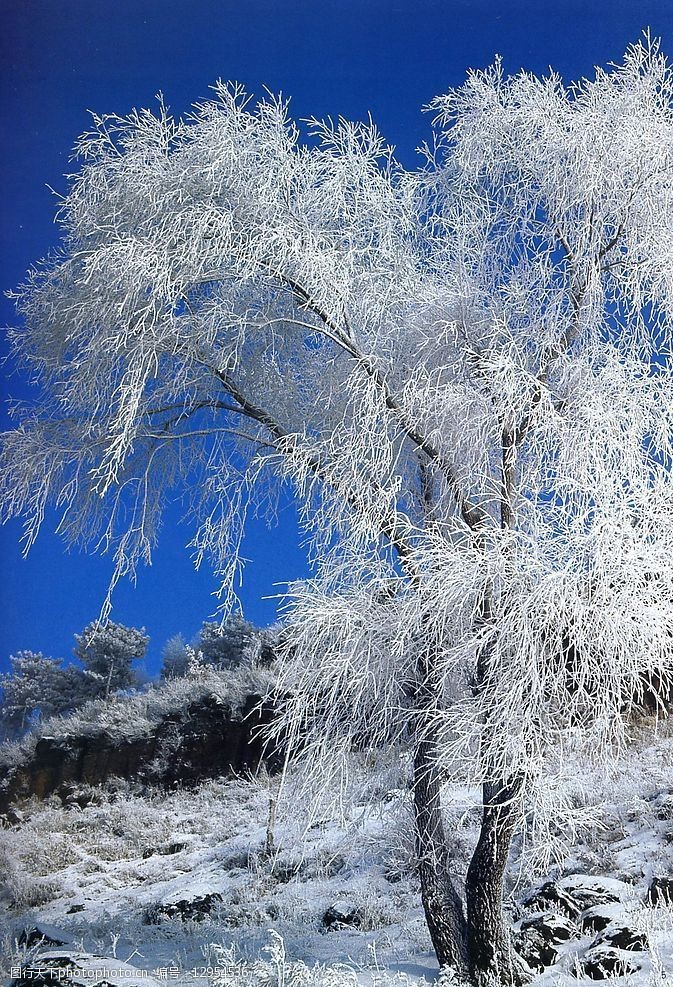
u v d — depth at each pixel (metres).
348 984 5.04
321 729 6.46
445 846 6.88
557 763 5.76
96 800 20.30
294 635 6.27
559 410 6.52
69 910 12.57
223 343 7.64
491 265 7.68
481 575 5.95
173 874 13.80
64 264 7.20
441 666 6.04
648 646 5.50
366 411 6.75
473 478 6.83
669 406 5.85
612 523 5.49
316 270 6.71
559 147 6.95
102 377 7.08
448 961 6.52
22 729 28.98
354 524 6.37
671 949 6.07
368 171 7.45
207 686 21.19
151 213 6.80
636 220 6.92
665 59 7.14
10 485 7.41
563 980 6.10
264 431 8.18
